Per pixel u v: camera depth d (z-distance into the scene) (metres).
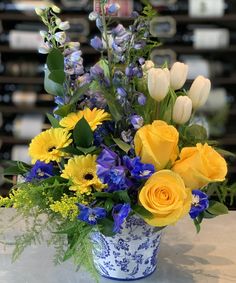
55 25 0.87
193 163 0.76
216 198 0.87
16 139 2.23
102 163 0.72
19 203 0.77
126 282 0.88
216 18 2.10
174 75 0.80
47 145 0.80
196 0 2.08
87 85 0.78
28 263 0.93
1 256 0.95
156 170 0.76
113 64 0.78
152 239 0.84
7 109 2.22
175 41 2.11
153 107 0.80
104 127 0.79
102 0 0.76
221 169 0.77
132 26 0.78
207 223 1.09
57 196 0.78
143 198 0.74
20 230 0.99
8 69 2.17
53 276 0.90
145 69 0.80
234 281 0.88
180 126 0.82
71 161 0.76
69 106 0.79
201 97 0.82
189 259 0.95
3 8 2.10
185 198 0.74
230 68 2.14
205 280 0.88
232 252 0.97
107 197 0.75
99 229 0.76
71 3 2.05
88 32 2.08
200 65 2.12
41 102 2.21
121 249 0.83
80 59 0.78
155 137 0.74
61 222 0.78
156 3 2.06
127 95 0.77
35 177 0.80
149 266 0.88
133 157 0.76
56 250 0.87
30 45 2.13
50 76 0.77
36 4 2.10
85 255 0.74
